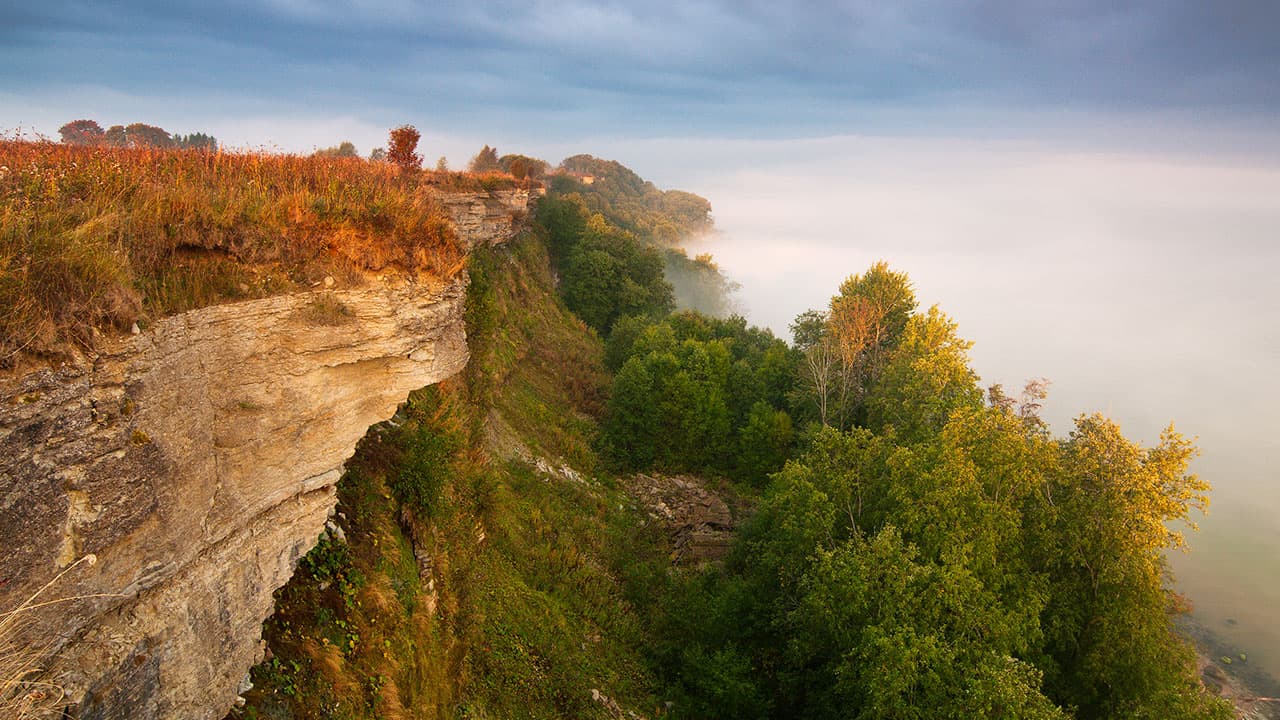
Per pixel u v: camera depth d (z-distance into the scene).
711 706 21.69
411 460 17.30
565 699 18.70
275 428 9.95
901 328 46.09
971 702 16.39
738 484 42.16
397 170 21.23
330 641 11.88
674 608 26.36
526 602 21.59
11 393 6.15
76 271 7.04
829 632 20.64
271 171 13.22
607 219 138.25
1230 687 36.06
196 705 8.62
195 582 8.56
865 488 25.00
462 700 15.40
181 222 9.09
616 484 38.75
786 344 55.66
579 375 51.25
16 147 11.97
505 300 51.19
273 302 9.81
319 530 11.18
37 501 6.42
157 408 7.79
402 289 11.48
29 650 6.45
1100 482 22.03
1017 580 21.30
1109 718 19.64
